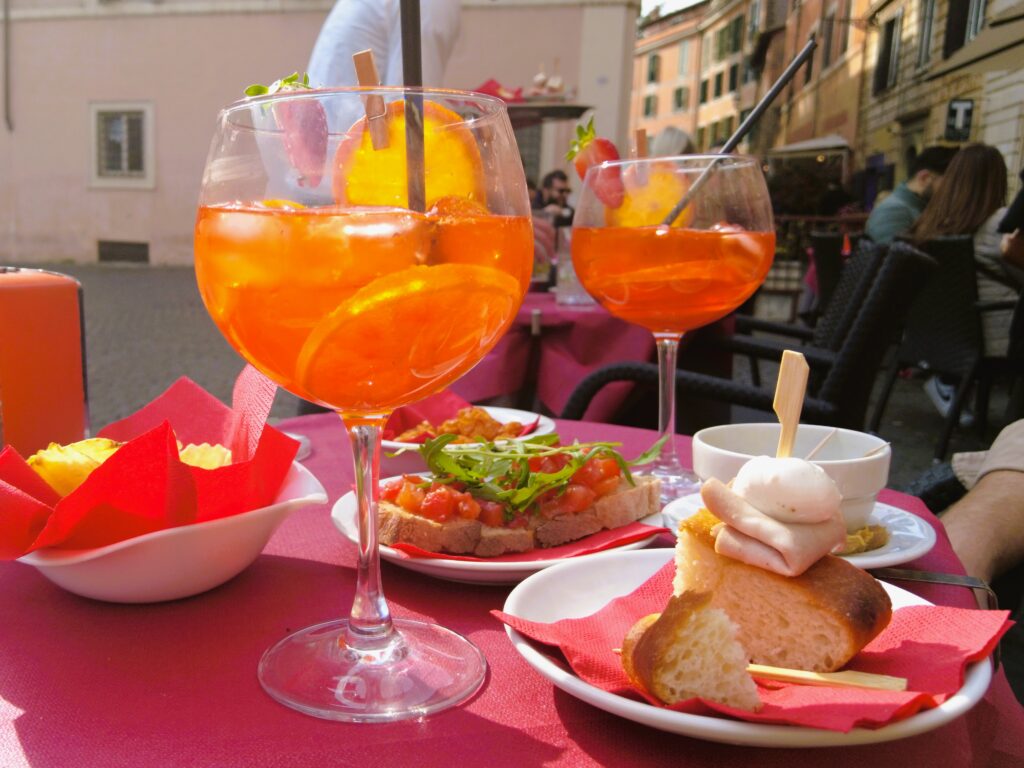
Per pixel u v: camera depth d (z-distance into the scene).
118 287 11.53
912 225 4.92
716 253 1.08
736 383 1.95
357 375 0.58
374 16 2.47
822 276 4.72
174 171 15.16
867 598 0.58
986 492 1.39
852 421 1.98
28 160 15.48
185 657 0.61
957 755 0.51
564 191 7.65
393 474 1.11
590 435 1.28
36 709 0.54
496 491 0.83
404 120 0.56
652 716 0.48
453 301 0.56
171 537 0.66
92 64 15.09
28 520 0.67
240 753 0.49
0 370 0.98
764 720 0.47
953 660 0.54
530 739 0.51
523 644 0.57
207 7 14.57
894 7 8.70
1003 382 5.54
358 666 0.58
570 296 2.71
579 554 0.80
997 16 6.81
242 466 0.72
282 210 0.54
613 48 12.76
